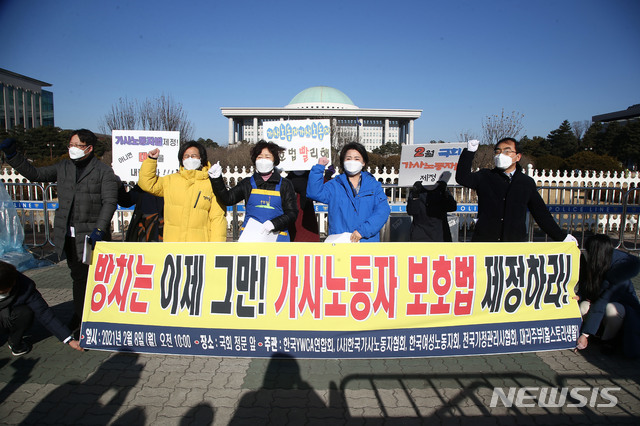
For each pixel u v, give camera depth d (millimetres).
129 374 3514
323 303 3580
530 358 3881
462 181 4430
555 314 3789
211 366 3670
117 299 3719
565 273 3820
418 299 3615
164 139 5984
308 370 3605
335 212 4016
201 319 3613
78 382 3373
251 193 4125
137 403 3061
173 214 4121
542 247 3799
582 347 3793
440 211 5445
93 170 4082
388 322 3588
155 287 3689
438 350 3613
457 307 3648
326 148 5227
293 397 3158
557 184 10992
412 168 6707
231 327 3592
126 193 4934
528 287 3752
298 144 5250
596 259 3840
